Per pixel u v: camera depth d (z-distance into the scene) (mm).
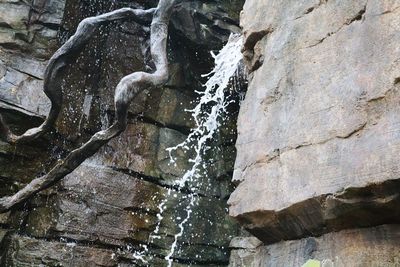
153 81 5617
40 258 6562
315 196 3045
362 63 3039
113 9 8086
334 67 3262
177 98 8133
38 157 7055
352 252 2928
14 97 6855
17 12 7180
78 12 7797
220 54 7871
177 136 8039
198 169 8000
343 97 3096
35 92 7023
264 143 3676
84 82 7641
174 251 7418
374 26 3041
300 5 3793
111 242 7055
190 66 8195
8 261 6484
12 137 6152
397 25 2895
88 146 5797
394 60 2830
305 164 3219
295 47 3686
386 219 2799
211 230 7719
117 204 7215
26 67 7078
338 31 3332
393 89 2785
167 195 7629
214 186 8023
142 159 7613
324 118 3191
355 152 2877
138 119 7773
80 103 7523
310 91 3393
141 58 8031
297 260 3320
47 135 6996
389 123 2740
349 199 2852
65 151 7293
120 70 7898
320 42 3465
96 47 7785
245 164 3834
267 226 3566
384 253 2773
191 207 7723
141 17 6559
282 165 3416
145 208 7402
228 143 8148
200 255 7551
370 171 2736
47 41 7332
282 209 3297
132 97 5422
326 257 3094
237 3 8008
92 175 7164
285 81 3682
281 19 3967
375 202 2736
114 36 7965
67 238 6816
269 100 3787
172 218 7551
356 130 2926
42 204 6871
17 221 6766
